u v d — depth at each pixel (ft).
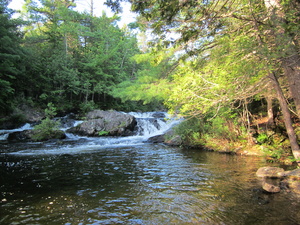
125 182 19.43
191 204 14.35
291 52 14.30
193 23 16.22
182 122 45.21
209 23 16.07
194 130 43.39
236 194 15.99
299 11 14.10
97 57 89.35
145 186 18.28
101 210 13.48
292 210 13.01
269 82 21.94
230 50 20.15
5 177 20.99
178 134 44.78
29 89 75.10
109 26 99.30
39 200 15.12
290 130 21.97
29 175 21.79
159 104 110.63
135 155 33.40
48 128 50.75
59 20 95.55
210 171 23.03
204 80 20.98
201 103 21.88
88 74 86.58
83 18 100.37
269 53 14.58
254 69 16.53
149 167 25.29
